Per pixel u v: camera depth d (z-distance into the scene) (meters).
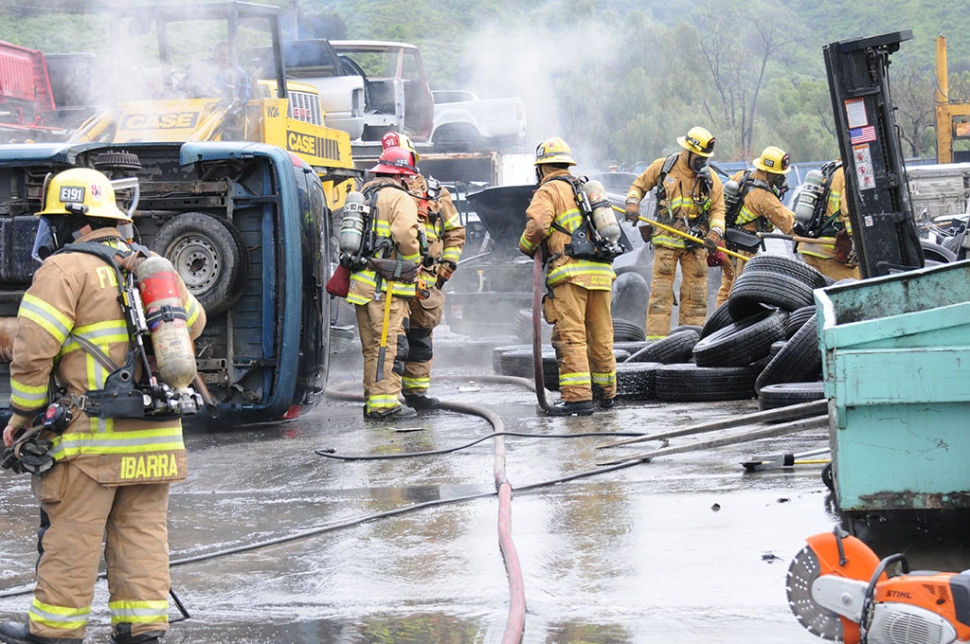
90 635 4.46
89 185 4.21
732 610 4.27
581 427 9.00
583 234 9.57
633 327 13.72
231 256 9.38
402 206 9.73
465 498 6.45
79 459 4.05
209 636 4.35
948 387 4.62
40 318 4.01
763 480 6.43
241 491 7.09
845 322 6.05
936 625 3.18
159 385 4.12
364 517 6.12
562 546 5.30
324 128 15.06
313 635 4.30
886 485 4.73
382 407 10.08
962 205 24.98
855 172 8.66
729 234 14.02
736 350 10.26
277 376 9.68
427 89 24.69
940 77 51.62
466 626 4.30
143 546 4.21
